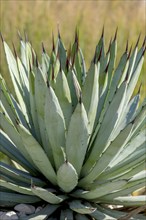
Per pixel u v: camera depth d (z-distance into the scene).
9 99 3.65
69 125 3.27
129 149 3.73
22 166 3.74
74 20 7.88
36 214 3.45
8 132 3.51
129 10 8.72
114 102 3.36
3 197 3.56
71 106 3.43
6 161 4.55
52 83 3.48
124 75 3.72
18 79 3.81
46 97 3.23
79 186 3.61
